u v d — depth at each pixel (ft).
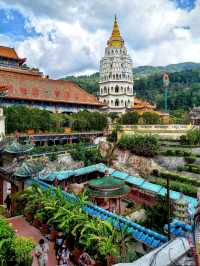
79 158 179.11
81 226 61.93
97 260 55.72
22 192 97.04
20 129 183.52
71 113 257.75
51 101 246.47
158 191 119.96
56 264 61.00
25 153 146.92
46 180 129.08
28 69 320.29
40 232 78.07
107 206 116.98
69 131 213.46
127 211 110.22
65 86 289.12
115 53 419.74
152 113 286.66
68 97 273.13
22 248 50.62
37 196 84.28
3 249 48.70
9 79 247.29
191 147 178.19
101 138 223.51
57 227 68.90
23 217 90.22
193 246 33.88
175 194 111.14
